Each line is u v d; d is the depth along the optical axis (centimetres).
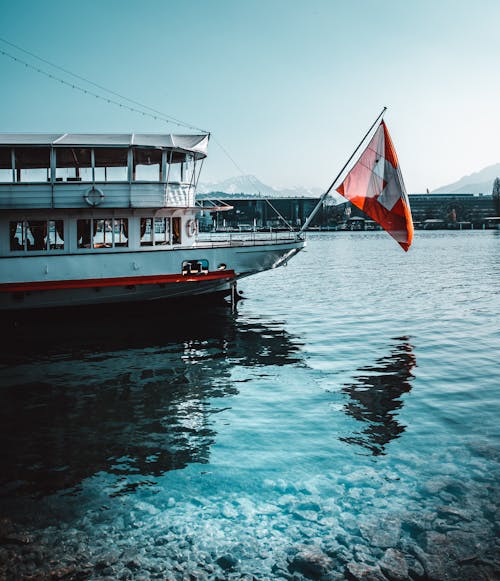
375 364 2200
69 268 2714
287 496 1126
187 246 3036
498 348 2469
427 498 1107
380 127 2694
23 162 2677
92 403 1703
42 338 2609
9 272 2667
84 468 1252
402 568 904
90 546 962
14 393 1805
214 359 2277
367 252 11319
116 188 2739
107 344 2516
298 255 10488
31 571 893
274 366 2167
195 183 3091
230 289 3341
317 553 944
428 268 7006
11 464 1270
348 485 1166
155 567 910
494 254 9806
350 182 2767
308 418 1570
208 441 1405
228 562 923
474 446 1355
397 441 1395
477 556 927
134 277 2798
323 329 2953
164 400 1736
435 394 1789
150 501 1109
